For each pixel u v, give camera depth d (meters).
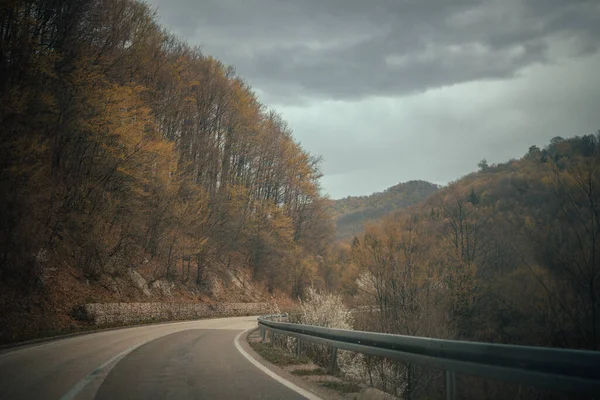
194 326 25.50
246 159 59.19
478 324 29.62
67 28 27.50
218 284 44.97
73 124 26.42
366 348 7.36
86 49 28.78
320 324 15.95
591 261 21.56
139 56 34.53
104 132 27.19
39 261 22.34
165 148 32.91
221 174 54.53
